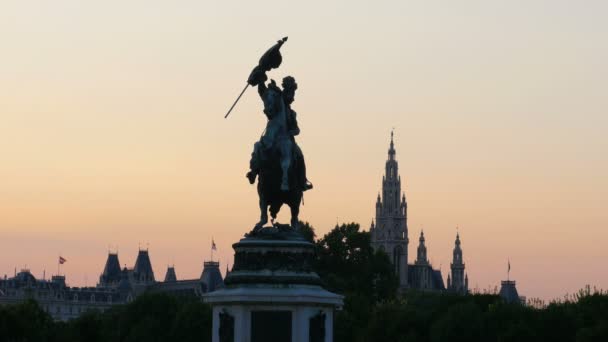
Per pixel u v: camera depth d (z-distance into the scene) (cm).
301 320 9725
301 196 10250
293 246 9925
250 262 9900
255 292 9712
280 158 10100
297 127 10312
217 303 9912
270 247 9900
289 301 9712
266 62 10400
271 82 10362
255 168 10175
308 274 9919
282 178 10044
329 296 9888
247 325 9719
